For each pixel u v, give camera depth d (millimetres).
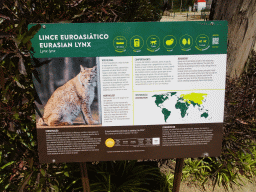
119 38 1443
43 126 1540
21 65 1378
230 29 2627
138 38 1448
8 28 1492
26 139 1832
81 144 1586
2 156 1664
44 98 1501
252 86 2604
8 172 1762
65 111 1523
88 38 1434
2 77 1336
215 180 2660
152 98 1539
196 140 1623
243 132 2582
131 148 1612
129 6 2707
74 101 1514
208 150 1644
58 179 2098
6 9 1543
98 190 2295
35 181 1796
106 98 1523
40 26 1303
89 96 1514
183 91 1538
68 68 1467
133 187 2361
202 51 1488
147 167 2766
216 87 1542
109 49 1456
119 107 1539
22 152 1815
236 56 2695
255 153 2783
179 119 1575
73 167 2363
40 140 1562
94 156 1617
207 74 1522
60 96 1502
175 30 1451
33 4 1659
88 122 1550
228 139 2588
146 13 3721
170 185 2498
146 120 1568
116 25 1426
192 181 2650
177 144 1622
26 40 1296
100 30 1427
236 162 2641
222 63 1514
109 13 2064
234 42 2646
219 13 2670
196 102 1560
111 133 1576
